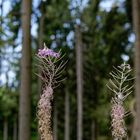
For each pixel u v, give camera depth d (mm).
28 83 14719
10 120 52062
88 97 37719
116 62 26219
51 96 3787
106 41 29016
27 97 14656
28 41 15109
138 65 14156
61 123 47344
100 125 36844
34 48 29016
